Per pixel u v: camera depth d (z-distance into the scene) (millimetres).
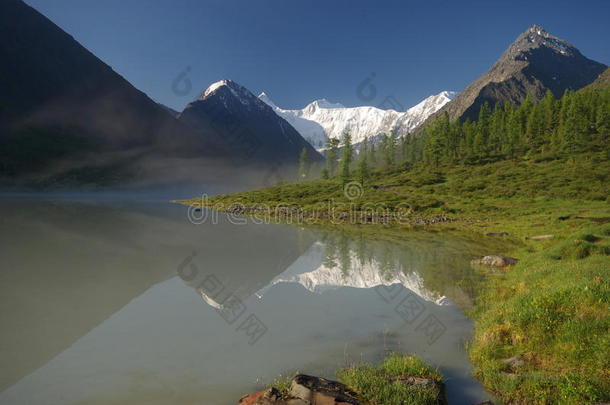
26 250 21375
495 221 49438
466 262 22219
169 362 8383
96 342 9375
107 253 21641
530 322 9492
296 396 6348
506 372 8008
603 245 20703
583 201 57531
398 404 6555
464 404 7047
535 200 62469
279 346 9531
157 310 12094
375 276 18266
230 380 7629
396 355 9062
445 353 9461
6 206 59156
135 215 51656
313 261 22078
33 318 10906
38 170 167625
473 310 12727
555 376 7422
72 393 6918
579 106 110438
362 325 11359
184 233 33281
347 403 6129
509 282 16266
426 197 77688
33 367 7945
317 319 11812
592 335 8219
